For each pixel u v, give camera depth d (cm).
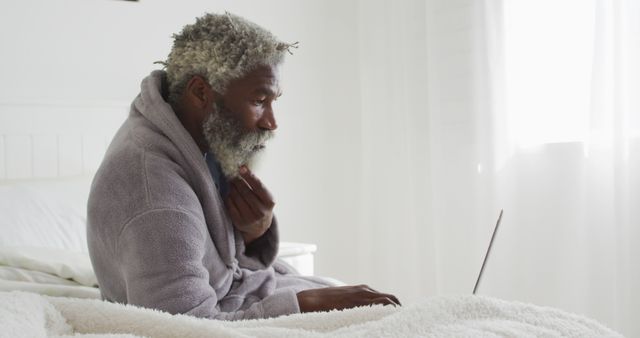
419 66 316
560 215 269
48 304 72
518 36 284
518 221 281
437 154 304
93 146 267
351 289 126
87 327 72
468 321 72
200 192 137
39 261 172
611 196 255
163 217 121
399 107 327
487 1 287
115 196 126
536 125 279
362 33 347
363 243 347
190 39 144
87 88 277
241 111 140
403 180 328
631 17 249
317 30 344
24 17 263
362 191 352
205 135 142
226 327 77
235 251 148
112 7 283
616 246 246
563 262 268
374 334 68
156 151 132
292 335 71
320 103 344
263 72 141
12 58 260
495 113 285
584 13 266
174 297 117
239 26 140
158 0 295
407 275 327
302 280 166
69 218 217
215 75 139
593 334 73
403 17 322
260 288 149
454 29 297
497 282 283
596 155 257
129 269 121
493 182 285
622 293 245
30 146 253
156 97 139
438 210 303
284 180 333
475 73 290
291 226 335
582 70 267
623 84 248
